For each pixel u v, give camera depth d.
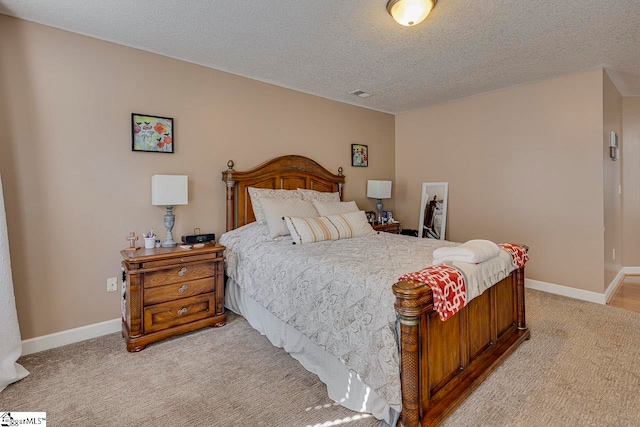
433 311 1.57
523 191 3.75
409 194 5.00
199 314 2.61
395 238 3.07
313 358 2.01
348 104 4.46
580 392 1.80
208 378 1.97
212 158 3.18
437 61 3.03
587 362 2.11
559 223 3.49
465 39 2.57
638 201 4.40
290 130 3.81
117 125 2.63
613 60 3.00
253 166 3.48
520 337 2.32
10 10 2.14
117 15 2.22
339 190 4.28
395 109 4.88
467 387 1.72
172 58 2.91
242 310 2.86
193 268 2.56
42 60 2.31
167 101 2.89
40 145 2.31
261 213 3.16
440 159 4.57
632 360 2.13
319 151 4.12
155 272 2.37
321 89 3.87
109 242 2.62
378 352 1.51
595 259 3.26
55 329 2.39
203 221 3.14
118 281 2.66
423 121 4.77
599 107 3.17
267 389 1.86
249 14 2.21
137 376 1.99
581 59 2.98
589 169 3.26
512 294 2.41
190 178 3.04
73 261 2.46
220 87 3.22
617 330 2.59
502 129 3.90
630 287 3.81
